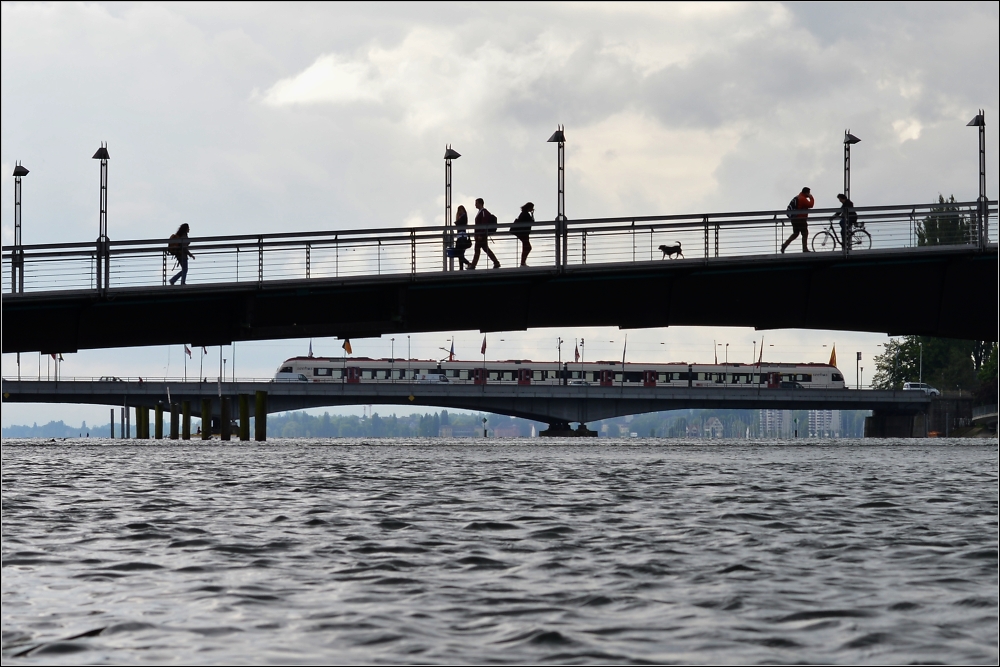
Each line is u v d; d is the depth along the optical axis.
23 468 47.81
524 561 17.45
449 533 21.20
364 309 56.06
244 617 13.04
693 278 56.94
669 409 169.88
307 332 56.09
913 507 27.30
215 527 22.30
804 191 56.41
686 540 20.14
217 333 55.84
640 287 56.91
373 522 23.30
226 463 53.38
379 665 10.76
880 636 12.09
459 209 55.75
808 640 11.91
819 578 15.81
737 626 12.58
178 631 12.29
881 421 192.00
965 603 13.91
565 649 11.45
